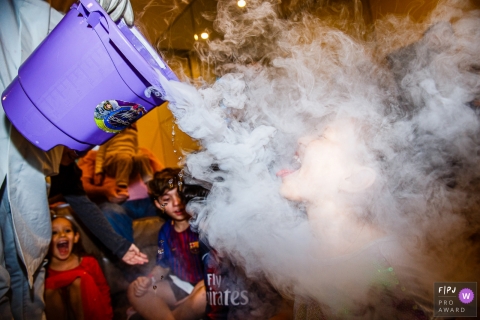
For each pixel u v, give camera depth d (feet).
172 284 4.22
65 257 4.25
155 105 1.78
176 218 4.14
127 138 5.04
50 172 2.49
